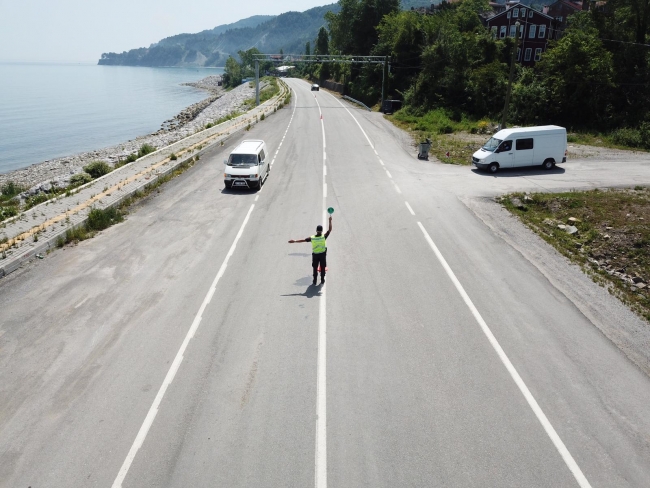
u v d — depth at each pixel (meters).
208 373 9.04
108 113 87.06
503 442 7.41
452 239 15.73
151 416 7.94
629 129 35.47
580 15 49.75
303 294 12.07
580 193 20.05
